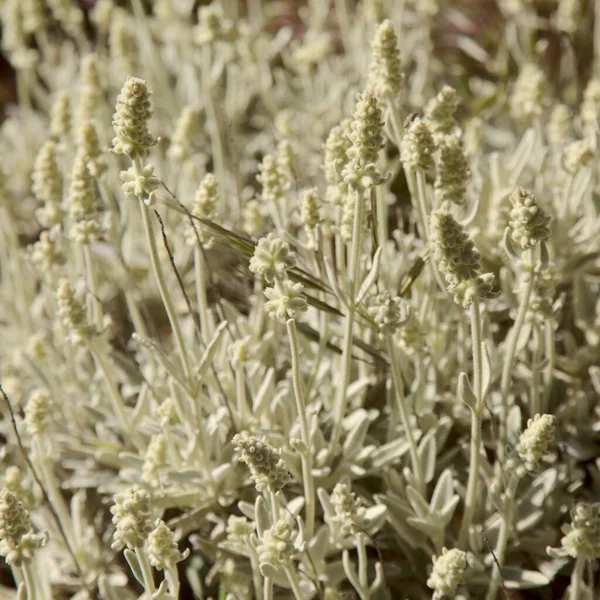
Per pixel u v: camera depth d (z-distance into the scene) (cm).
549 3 121
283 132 95
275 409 81
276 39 129
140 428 83
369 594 75
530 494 78
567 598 77
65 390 88
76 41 140
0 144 120
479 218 89
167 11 117
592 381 85
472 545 78
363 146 71
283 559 71
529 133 89
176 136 90
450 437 84
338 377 82
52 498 81
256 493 81
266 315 87
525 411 83
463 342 81
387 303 74
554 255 88
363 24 116
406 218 95
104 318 86
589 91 90
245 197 97
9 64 145
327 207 84
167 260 90
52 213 84
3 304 95
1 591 82
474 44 124
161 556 71
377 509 76
